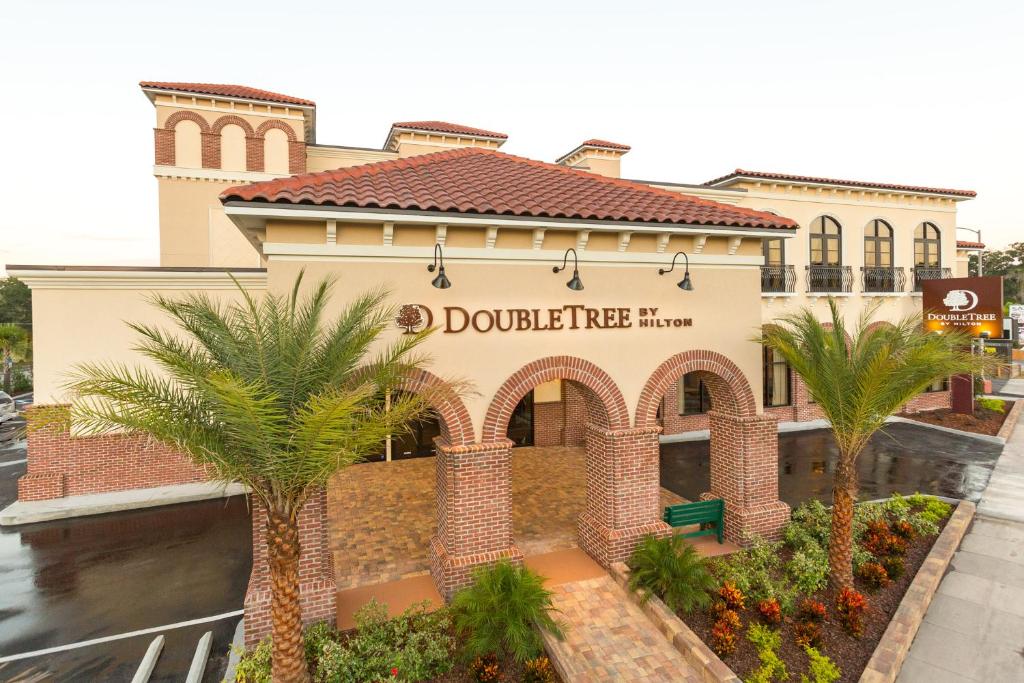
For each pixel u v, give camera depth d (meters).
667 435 19.44
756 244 10.47
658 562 8.13
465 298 8.48
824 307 21.00
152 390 5.56
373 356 7.91
